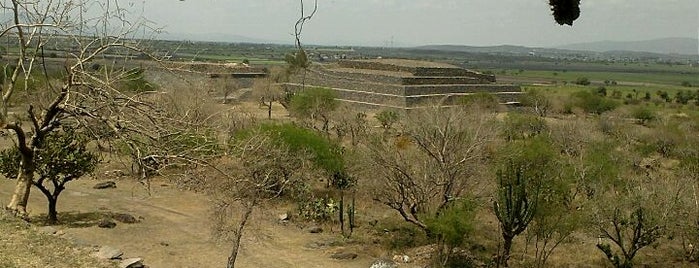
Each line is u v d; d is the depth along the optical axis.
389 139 46.28
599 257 24.75
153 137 16.61
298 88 77.50
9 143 34.62
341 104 62.91
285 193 29.73
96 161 25.06
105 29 18.09
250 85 83.56
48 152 22.78
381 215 29.77
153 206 28.41
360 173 31.38
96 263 17.41
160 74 37.66
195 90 30.80
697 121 64.00
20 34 18.36
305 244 24.58
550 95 86.12
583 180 30.84
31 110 19.08
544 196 24.28
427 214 24.41
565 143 47.31
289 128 32.00
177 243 22.88
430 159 27.41
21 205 20.69
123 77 21.39
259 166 22.11
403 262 22.97
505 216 22.53
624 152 45.00
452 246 22.88
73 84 18.55
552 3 8.67
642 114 76.62
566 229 23.02
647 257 25.41
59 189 23.91
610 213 22.97
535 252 25.30
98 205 27.80
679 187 24.88
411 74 75.25
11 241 17.33
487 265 23.06
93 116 17.45
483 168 28.30
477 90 78.62
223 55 164.88
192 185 23.00
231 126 32.00
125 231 23.80
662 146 55.22
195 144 19.36
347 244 24.86
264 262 21.83
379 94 70.69
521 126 56.41
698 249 24.94
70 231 22.48
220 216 21.17
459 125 31.05
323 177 36.06
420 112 44.22
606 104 84.00
